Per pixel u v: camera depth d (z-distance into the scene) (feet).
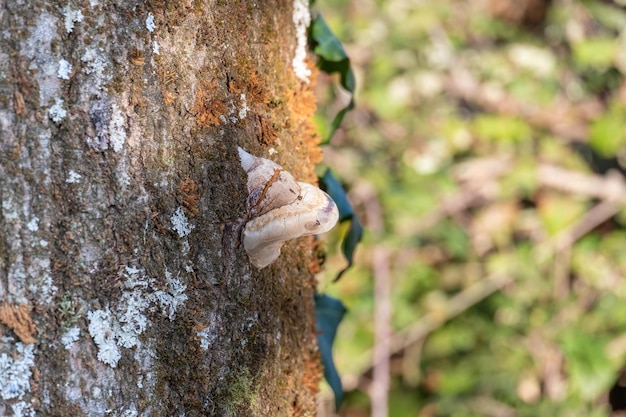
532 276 9.00
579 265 8.92
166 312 3.49
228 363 3.63
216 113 3.57
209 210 3.55
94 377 3.39
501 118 9.23
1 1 3.29
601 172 9.55
